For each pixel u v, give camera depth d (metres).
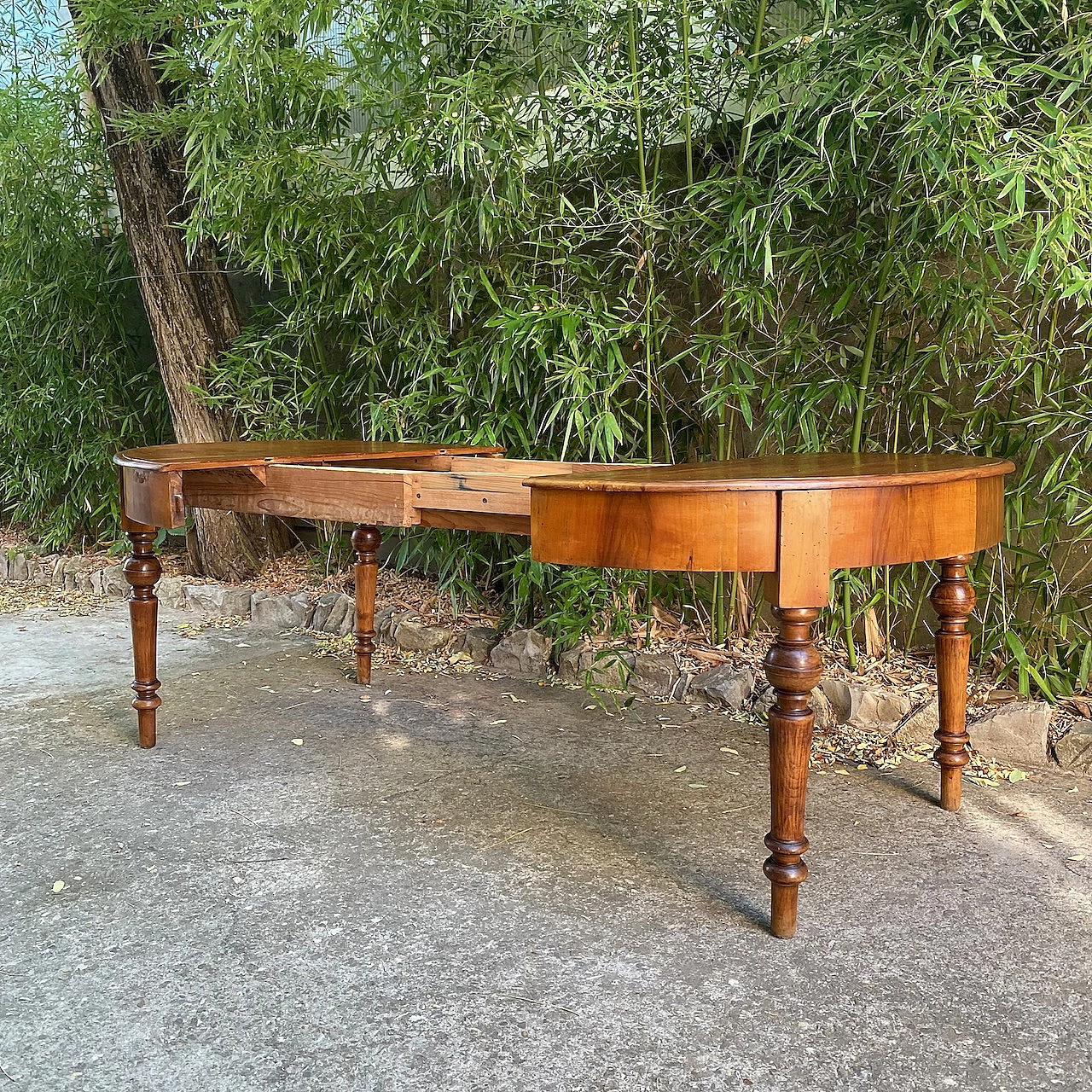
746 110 2.62
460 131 2.66
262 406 4.04
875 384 2.67
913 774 2.33
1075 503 2.35
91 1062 1.32
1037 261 2.00
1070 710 2.46
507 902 1.75
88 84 4.29
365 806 2.19
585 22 2.74
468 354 3.09
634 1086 1.26
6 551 5.11
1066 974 1.50
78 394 4.52
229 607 4.08
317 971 1.54
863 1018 1.40
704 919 1.68
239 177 3.13
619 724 2.72
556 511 1.62
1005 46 2.14
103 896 1.79
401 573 3.99
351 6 3.08
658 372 2.87
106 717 2.86
